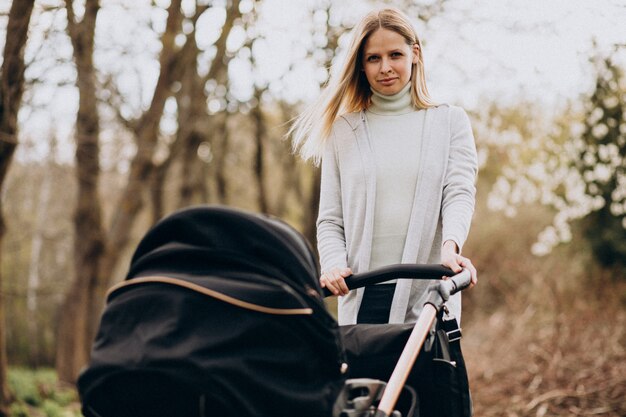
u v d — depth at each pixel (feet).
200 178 54.49
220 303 7.22
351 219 11.19
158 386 7.16
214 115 46.37
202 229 7.61
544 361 25.99
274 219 7.88
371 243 10.98
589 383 23.84
